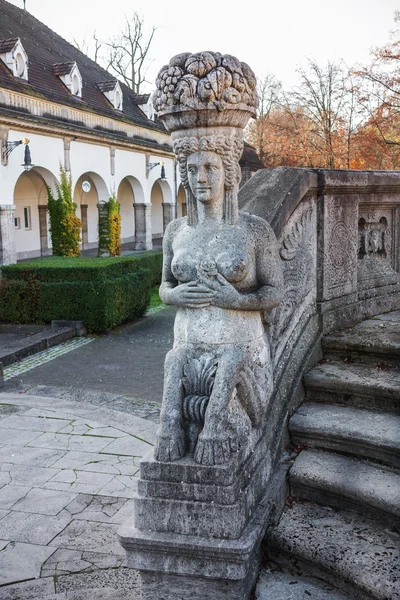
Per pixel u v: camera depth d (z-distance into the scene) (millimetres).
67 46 33469
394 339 4102
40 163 23141
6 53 22547
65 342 12469
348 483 3072
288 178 3807
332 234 4348
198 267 2895
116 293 13555
